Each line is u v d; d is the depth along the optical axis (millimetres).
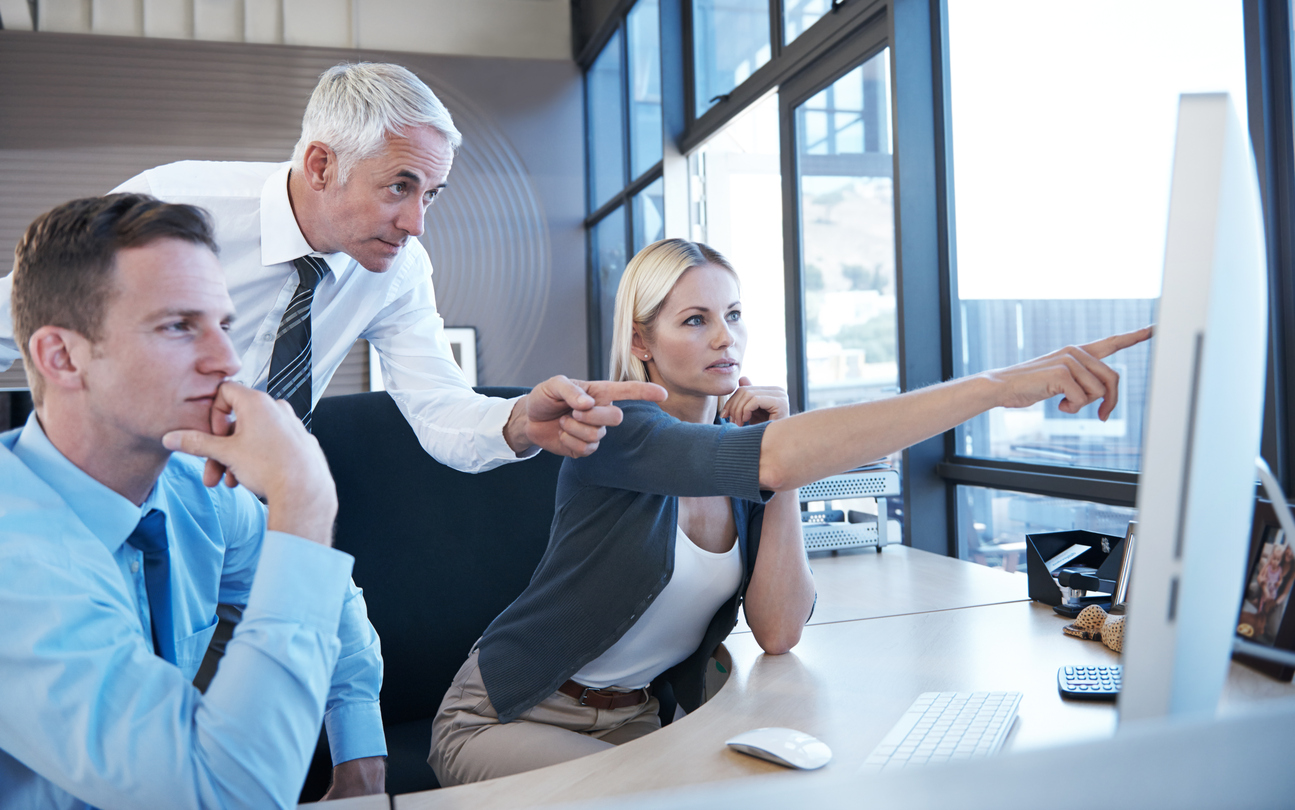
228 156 5207
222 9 5371
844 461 837
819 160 3031
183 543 889
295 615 665
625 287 1216
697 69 4176
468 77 5656
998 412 2217
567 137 5805
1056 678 982
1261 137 1517
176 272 681
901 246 2371
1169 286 424
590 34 5609
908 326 2377
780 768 781
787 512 1146
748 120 3756
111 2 5195
